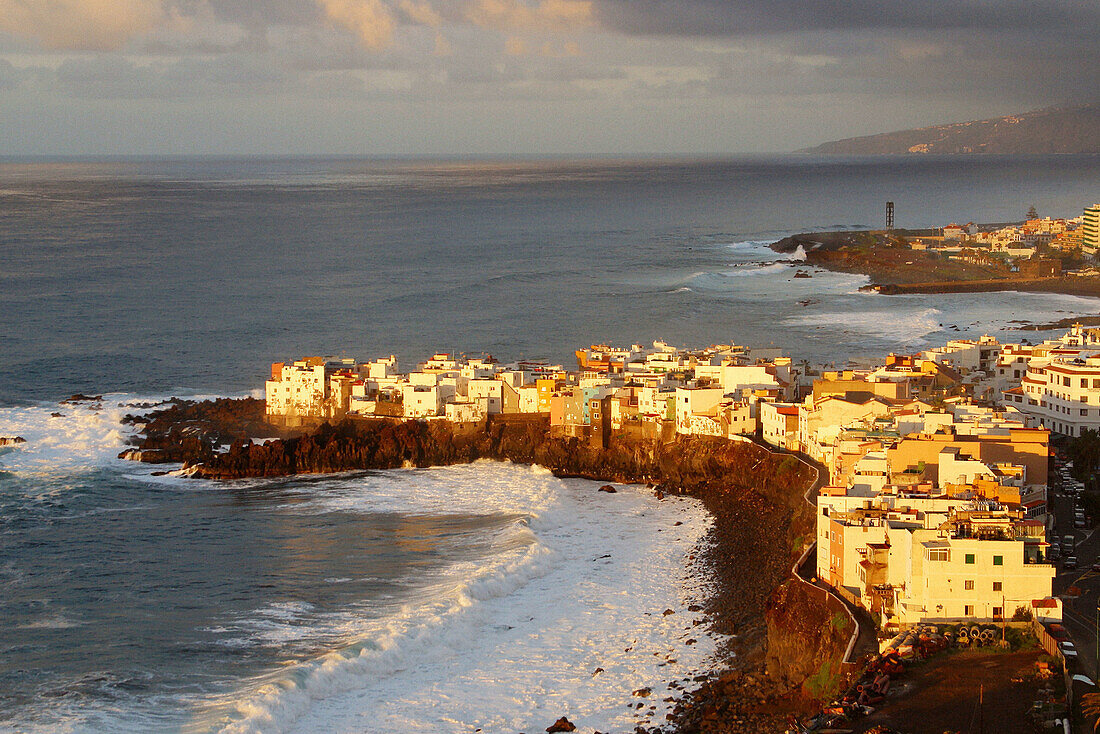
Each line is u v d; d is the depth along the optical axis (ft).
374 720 401.29
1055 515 525.34
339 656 437.58
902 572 432.25
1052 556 467.52
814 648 421.18
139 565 557.33
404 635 458.91
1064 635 391.65
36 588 526.98
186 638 465.47
